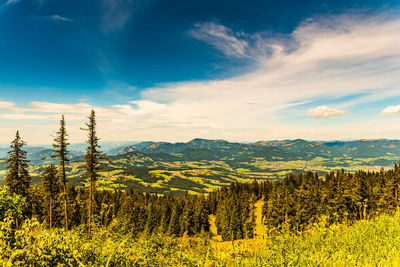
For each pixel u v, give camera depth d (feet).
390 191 190.70
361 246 31.81
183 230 257.55
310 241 36.17
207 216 294.25
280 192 266.98
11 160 124.26
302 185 317.42
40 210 188.34
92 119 112.78
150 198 419.74
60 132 114.21
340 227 47.98
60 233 23.34
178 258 28.96
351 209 193.88
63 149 115.75
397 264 22.74
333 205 196.34
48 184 141.79
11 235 17.80
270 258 27.17
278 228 40.96
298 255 27.27
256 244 34.65
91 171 110.73
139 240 35.60
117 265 23.02
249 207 318.45
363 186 206.80
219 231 290.56
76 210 215.51
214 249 31.71
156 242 35.14
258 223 263.29
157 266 26.63
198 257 29.30
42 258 17.67
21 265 16.29
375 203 193.47
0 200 36.40
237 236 217.97
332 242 34.99
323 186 312.29
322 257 26.07
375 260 25.05
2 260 15.53
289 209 199.93
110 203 319.47
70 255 19.74
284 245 32.35
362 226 48.19
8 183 122.42
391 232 38.27
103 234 49.93
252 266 25.41
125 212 272.51
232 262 26.99
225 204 333.42
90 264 20.48
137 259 25.64
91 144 112.78
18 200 38.96
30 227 19.06
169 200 378.73
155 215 281.95
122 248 26.61
